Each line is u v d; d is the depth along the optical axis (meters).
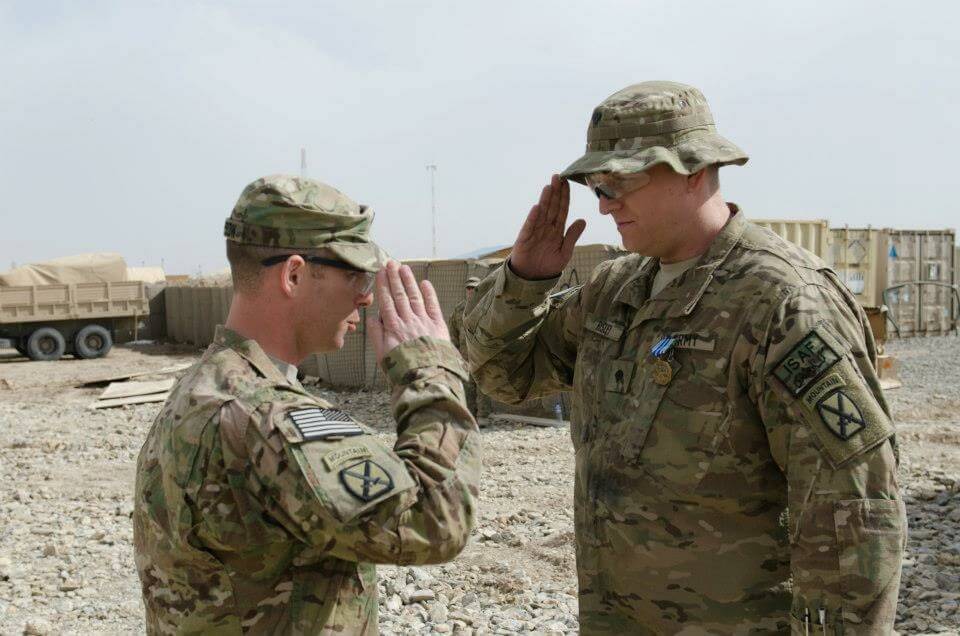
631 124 2.01
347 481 1.43
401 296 1.70
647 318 2.10
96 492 7.34
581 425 2.24
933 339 18.05
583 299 2.38
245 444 1.48
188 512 1.49
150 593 1.59
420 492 1.50
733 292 1.97
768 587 1.95
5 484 7.70
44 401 13.38
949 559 4.78
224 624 1.51
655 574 2.01
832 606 1.77
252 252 1.63
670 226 2.04
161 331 27.20
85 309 20.48
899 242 18.06
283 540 1.51
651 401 2.04
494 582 4.72
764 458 1.95
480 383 2.55
